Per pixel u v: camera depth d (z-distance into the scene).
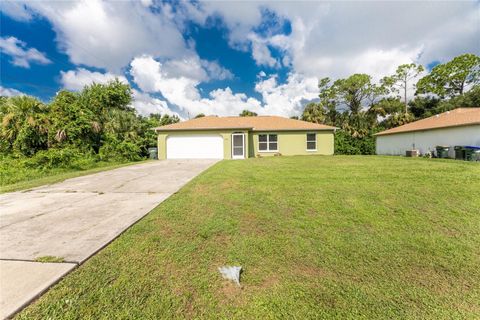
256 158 14.68
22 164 9.85
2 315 1.63
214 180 6.51
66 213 3.90
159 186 6.06
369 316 1.67
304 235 2.99
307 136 16.88
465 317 1.66
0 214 3.88
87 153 13.27
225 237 2.95
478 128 11.88
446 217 3.52
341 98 31.70
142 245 2.72
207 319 1.65
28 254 2.48
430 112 28.47
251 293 1.92
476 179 5.86
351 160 11.91
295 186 5.58
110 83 20.84
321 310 1.73
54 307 1.72
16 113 12.16
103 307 1.74
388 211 3.80
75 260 2.36
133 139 16.97
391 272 2.20
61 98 14.37
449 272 2.20
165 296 1.87
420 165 9.10
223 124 16.53
